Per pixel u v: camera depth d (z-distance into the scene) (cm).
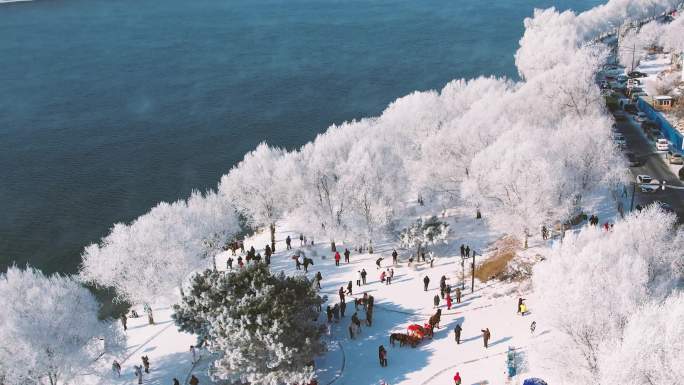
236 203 8562
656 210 5534
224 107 16450
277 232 8950
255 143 13962
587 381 4116
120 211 11294
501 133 8531
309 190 8162
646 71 14638
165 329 6431
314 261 7512
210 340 5134
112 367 5559
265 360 4853
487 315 5734
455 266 6850
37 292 5456
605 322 4194
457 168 8600
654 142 9800
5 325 5088
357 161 8112
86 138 14700
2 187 12325
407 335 5375
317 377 5062
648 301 4281
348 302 6284
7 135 14962
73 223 10931
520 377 4656
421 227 7219
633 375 3584
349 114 15388
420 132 10469
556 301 4341
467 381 4775
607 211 7400
